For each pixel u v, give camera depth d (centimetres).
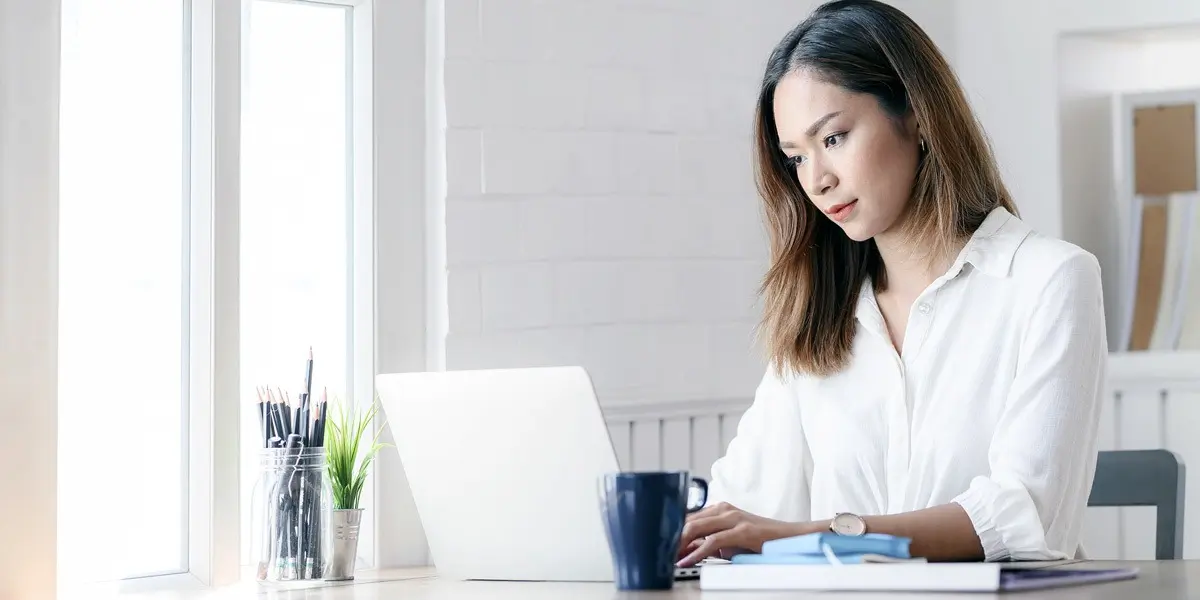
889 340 180
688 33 271
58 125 187
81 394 215
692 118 271
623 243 260
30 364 181
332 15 244
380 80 241
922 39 172
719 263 273
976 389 170
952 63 303
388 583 166
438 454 155
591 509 143
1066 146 297
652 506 125
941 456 171
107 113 220
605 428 141
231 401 222
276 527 176
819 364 185
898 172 173
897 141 173
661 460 262
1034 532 145
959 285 175
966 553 145
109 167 220
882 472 180
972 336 172
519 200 247
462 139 242
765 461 192
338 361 243
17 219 181
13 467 179
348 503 187
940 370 174
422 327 244
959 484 170
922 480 173
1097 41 303
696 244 270
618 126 260
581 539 145
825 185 173
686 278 268
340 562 182
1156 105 302
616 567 128
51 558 182
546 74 252
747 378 275
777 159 186
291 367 238
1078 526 162
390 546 235
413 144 244
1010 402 160
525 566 150
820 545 123
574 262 253
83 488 215
